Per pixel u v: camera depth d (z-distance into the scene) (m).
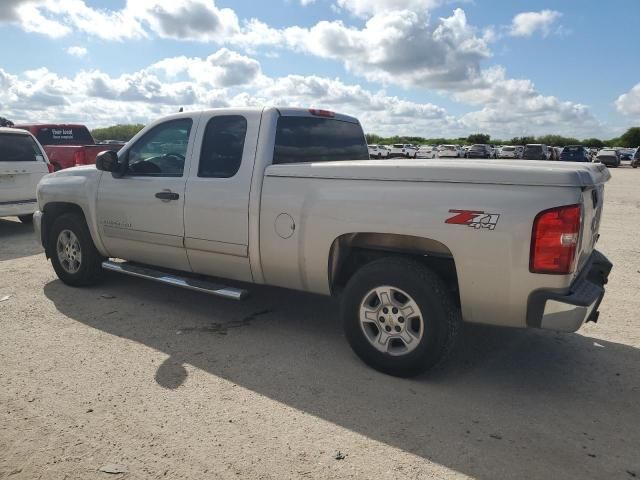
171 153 4.85
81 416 3.15
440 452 2.85
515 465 2.74
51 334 4.43
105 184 5.25
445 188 3.39
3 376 3.65
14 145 8.67
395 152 53.47
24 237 8.84
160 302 5.33
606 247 8.49
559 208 3.08
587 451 2.88
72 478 2.60
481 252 3.29
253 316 4.97
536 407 3.36
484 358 4.12
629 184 22.64
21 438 2.92
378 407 3.32
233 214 4.30
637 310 5.29
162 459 2.75
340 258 4.02
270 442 2.92
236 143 4.39
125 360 3.95
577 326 3.16
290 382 3.64
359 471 2.68
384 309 3.69
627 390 3.61
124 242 5.21
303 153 4.58
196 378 3.67
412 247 3.68
